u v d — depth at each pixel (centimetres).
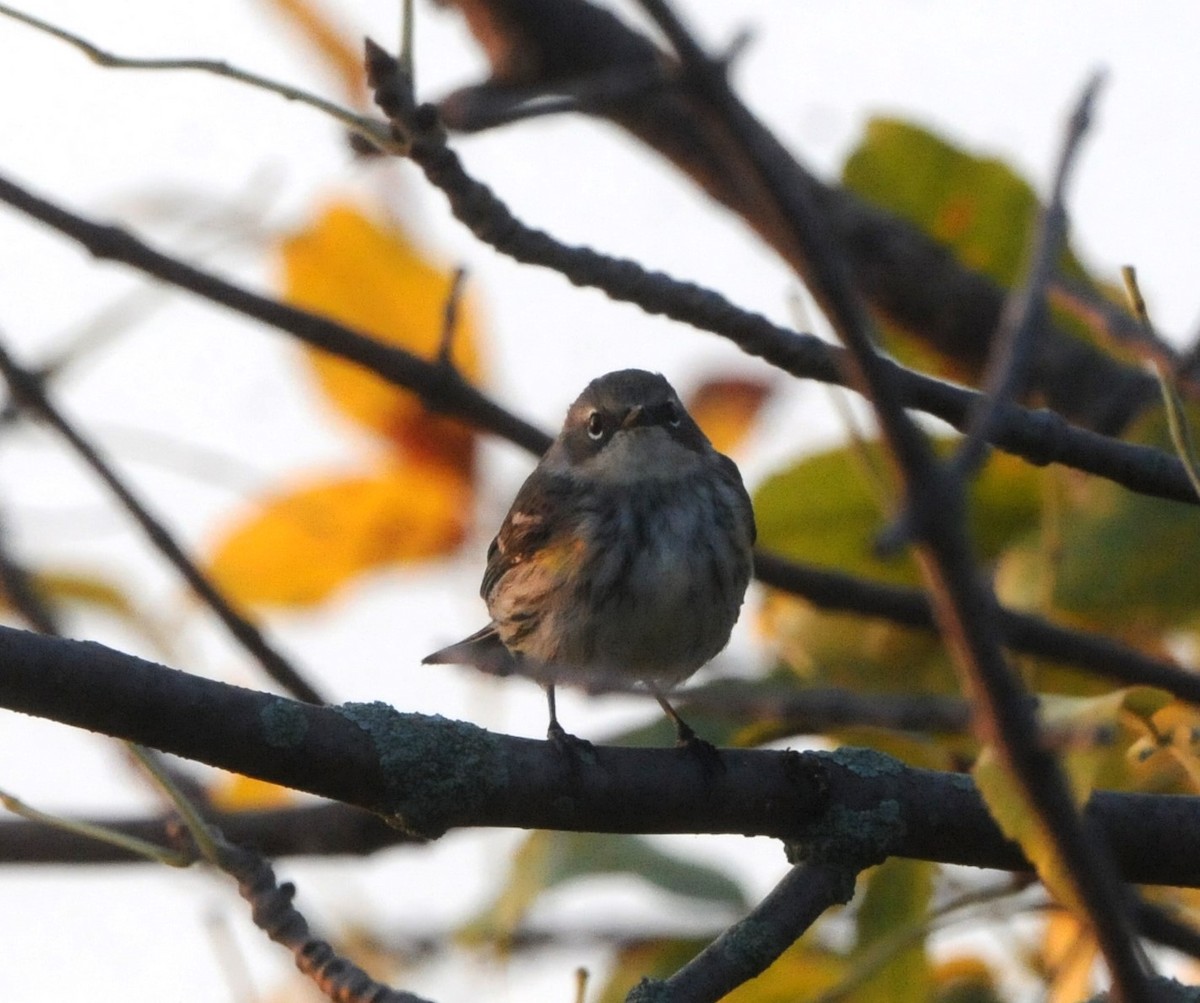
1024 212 1298
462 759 859
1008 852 907
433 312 1156
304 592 1133
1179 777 980
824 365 941
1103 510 1007
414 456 1116
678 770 895
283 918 859
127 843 879
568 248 898
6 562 1245
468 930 1136
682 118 1274
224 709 810
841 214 1298
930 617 1072
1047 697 708
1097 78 707
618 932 1134
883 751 1027
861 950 981
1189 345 819
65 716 787
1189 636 1086
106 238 1077
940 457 1110
